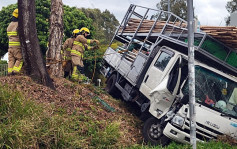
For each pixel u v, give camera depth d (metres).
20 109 6.80
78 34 11.28
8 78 8.57
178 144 7.95
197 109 8.34
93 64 21.55
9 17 22.50
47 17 21.38
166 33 10.57
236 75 9.63
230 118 8.39
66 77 11.62
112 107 10.01
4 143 6.04
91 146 6.87
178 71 9.12
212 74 8.93
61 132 6.69
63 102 8.36
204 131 8.12
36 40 8.96
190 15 7.03
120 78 11.76
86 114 8.13
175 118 8.26
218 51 9.02
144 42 11.06
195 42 9.18
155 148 7.40
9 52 9.47
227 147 7.42
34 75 8.93
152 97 9.28
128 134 8.72
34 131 6.44
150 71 10.20
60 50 10.88
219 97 8.72
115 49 13.36
